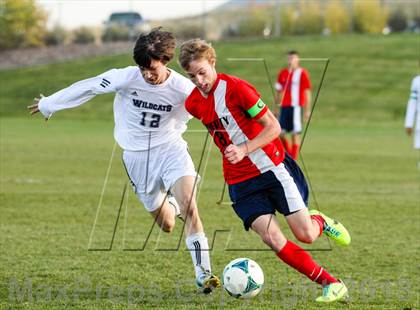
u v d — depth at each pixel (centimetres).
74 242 1969
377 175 3566
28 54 9962
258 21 11631
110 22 11000
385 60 9194
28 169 3619
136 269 1666
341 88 8150
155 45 1423
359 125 6875
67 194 2859
